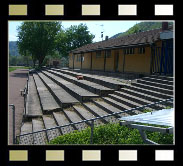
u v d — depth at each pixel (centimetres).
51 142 595
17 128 912
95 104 1091
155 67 1507
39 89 1775
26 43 4375
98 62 2636
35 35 4344
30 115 1053
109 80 1441
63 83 1741
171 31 1305
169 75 1322
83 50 2847
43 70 3884
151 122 359
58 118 963
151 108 860
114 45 1989
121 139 548
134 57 1878
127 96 1067
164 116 416
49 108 1105
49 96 1464
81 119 898
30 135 805
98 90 1225
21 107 1297
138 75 1535
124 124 420
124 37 2405
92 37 5991
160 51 1488
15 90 2025
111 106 999
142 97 1027
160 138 530
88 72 2392
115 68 2248
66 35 5600
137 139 534
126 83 1323
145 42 1509
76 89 1410
